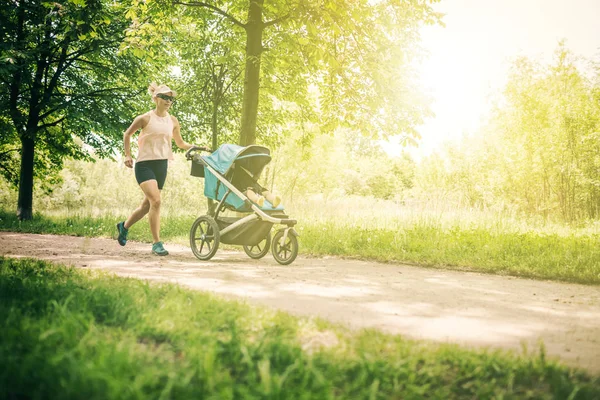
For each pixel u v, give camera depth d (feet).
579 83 60.64
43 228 43.52
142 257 23.53
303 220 37.29
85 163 131.23
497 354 8.37
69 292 11.47
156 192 24.26
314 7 31.40
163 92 23.97
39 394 6.04
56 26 51.47
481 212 39.40
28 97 55.93
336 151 88.48
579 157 55.67
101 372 6.36
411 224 34.30
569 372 7.82
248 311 10.87
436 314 12.85
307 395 6.23
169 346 8.35
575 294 17.04
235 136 60.23
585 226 43.83
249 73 35.22
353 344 8.95
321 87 41.29
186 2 38.11
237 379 7.16
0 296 11.14
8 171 69.41
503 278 20.45
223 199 23.34
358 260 25.57
